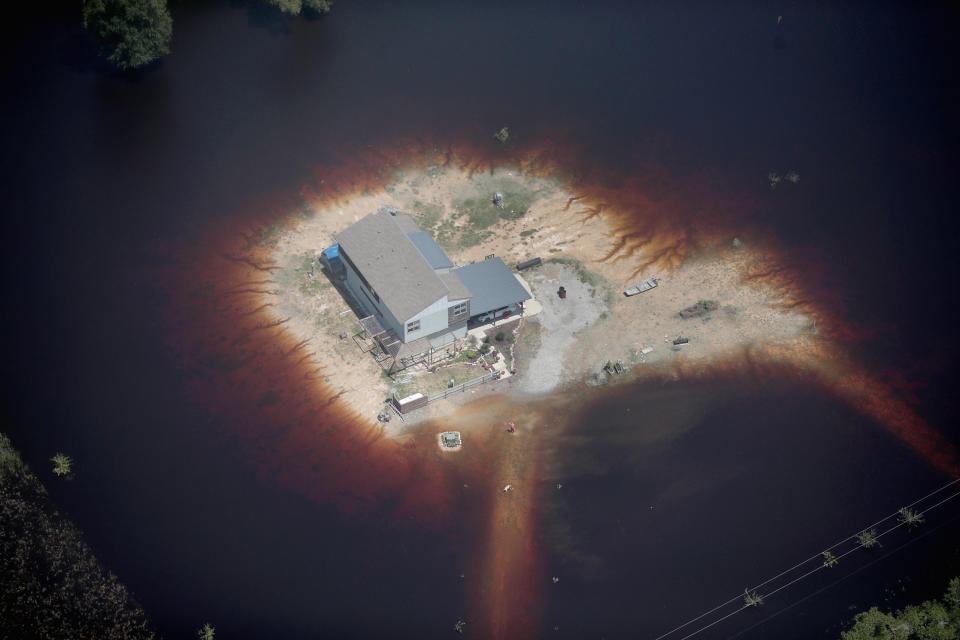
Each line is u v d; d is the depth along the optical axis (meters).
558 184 96.31
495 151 100.19
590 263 87.06
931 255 87.69
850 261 87.19
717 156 99.75
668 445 70.88
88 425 69.62
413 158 98.62
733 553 63.38
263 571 60.66
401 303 74.00
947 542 63.94
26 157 94.75
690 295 84.06
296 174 95.62
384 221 80.62
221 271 84.25
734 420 72.88
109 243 86.31
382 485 66.62
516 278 81.88
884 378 76.25
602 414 73.31
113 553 61.19
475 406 73.31
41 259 84.00
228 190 93.06
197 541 62.16
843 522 65.44
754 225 91.31
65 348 75.81
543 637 58.22
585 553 63.09
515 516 65.25
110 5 99.81
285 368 75.31
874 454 70.12
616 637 58.44
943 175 96.62
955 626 58.31
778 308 82.75
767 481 68.19
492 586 60.78
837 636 58.72
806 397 74.88
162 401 71.94
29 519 62.84
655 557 63.03
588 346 78.88
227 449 68.50
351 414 71.81
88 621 57.62
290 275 84.25
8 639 56.69
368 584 60.34
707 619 59.50
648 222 91.75
